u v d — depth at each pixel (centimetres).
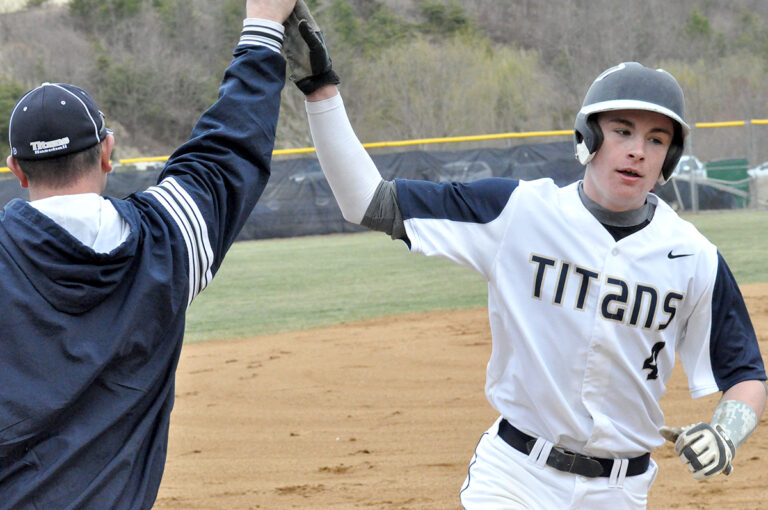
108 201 285
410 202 367
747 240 2164
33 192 285
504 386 374
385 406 879
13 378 264
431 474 674
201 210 294
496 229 363
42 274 266
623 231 362
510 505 363
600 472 362
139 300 276
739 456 696
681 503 600
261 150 310
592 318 355
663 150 353
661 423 379
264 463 716
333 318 1404
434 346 1147
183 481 675
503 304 365
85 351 268
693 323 367
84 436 271
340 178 364
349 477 674
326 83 357
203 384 1001
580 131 357
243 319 1437
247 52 317
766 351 1025
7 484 268
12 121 281
